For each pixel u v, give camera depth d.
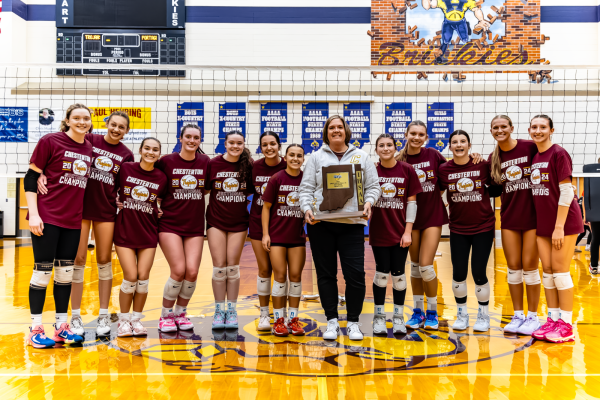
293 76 10.78
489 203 3.00
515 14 10.60
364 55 10.84
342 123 2.81
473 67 3.89
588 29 10.59
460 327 3.02
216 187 3.10
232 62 10.80
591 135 10.21
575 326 3.07
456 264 3.01
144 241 2.90
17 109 10.29
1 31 10.10
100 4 10.45
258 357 2.42
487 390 1.93
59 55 10.41
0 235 11.09
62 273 2.68
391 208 2.88
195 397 1.86
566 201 2.68
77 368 2.23
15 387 1.97
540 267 6.16
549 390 1.93
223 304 3.12
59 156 2.63
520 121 10.45
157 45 10.57
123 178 2.89
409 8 10.73
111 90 10.40
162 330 2.98
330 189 2.70
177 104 10.48
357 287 2.74
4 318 3.34
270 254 2.94
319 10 10.85
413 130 3.11
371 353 2.49
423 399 1.84
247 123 10.55
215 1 10.79
